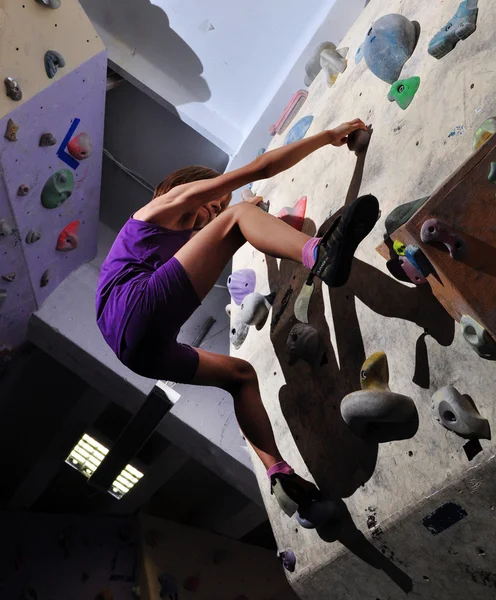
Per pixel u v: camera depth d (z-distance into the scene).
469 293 1.37
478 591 1.58
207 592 4.96
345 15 3.04
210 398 3.75
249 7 3.18
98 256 3.94
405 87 1.93
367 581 1.84
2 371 4.21
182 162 3.76
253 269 2.65
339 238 1.55
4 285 3.31
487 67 1.65
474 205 1.38
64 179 3.13
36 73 2.69
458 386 1.50
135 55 3.39
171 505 5.31
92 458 4.70
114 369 3.65
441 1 1.95
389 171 1.90
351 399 1.66
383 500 1.69
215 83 3.40
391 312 1.75
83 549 5.03
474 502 1.46
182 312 1.75
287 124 2.97
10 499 5.08
